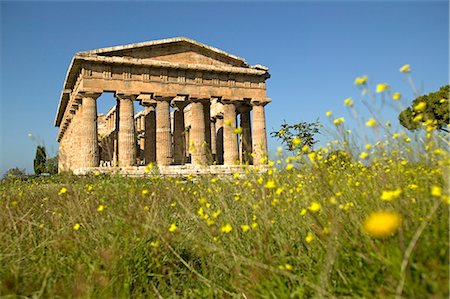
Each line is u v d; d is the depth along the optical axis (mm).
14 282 4711
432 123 5316
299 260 4664
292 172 6469
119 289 4867
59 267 5469
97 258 5426
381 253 3686
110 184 7785
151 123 44656
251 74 44469
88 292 4473
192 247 6094
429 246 3529
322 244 4504
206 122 44625
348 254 4156
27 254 5777
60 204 8367
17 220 6578
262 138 44344
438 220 4008
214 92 42531
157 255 5496
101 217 6535
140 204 6566
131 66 38656
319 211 4984
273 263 4535
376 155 5449
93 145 36312
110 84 37438
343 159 6973
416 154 5348
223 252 4777
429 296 3025
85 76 36438
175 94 40438
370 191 5074
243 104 47156
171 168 35000
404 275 3238
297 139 5957
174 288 5215
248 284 4531
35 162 37250
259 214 5129
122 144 37438
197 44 42562
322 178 4828
